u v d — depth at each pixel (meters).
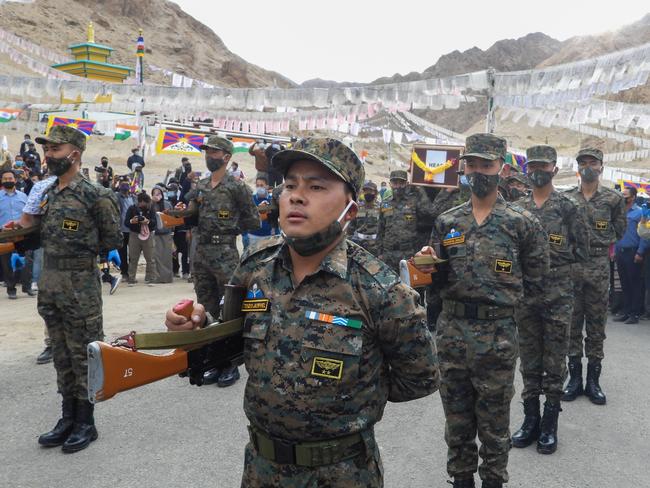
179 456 3.67
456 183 7.34
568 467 3.65
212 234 5.25
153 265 10.42
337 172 1.49
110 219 3.84
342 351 1.52
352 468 1.56
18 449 3.74
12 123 19.33
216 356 1.69
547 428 3.91
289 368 1.53
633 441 4.07
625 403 4.85
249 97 8.91
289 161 1.56
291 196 1.53
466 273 3.02
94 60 36.62
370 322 1.57
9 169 8.69
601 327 5.00
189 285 10.35
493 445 2.97
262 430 1.62
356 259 1.62
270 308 1.61
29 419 4.21
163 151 17.67
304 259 1.63
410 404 4.78
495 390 2.97
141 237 10.15
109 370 1.40
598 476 3.52
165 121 18.22
